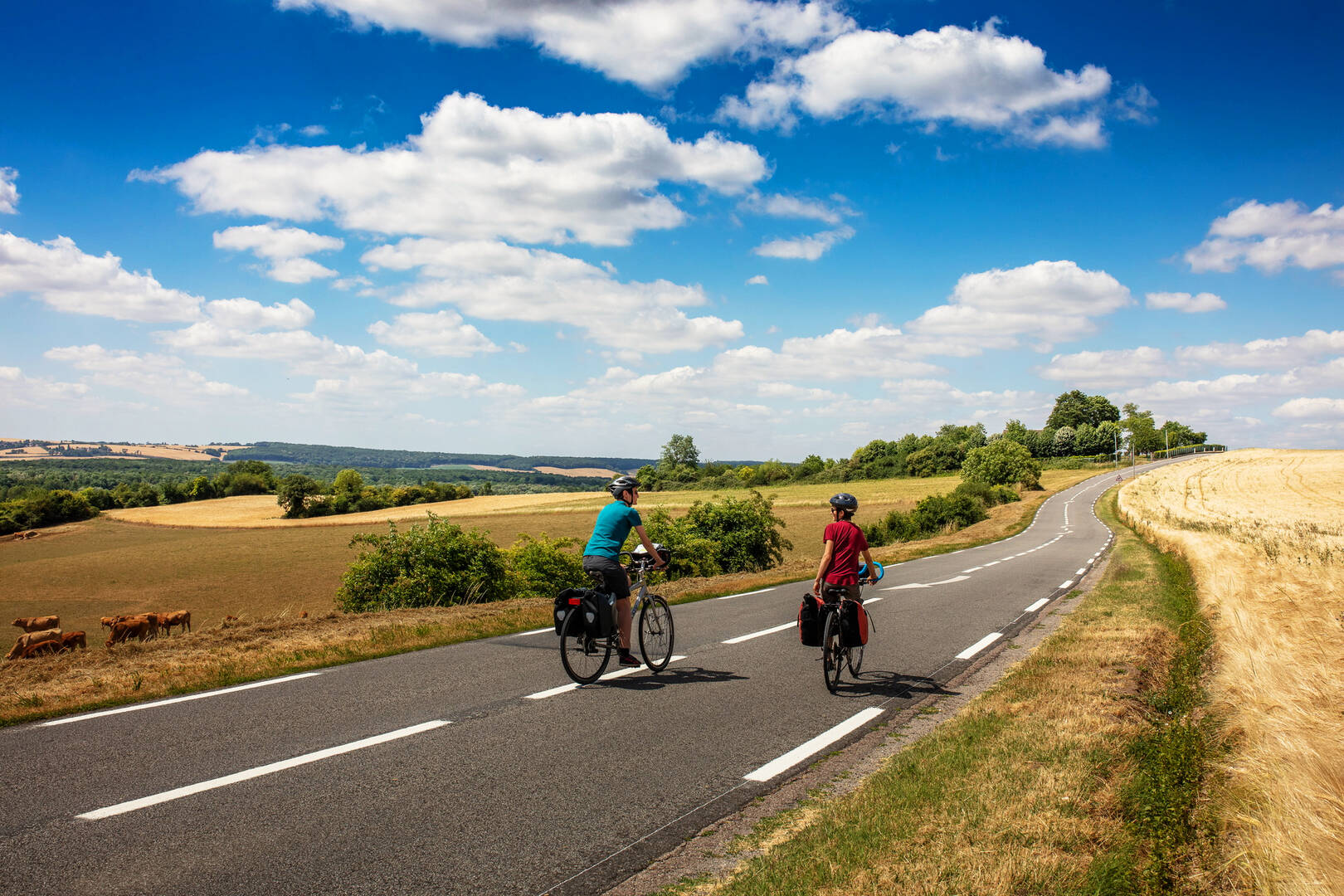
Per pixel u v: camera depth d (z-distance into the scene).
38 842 3.68
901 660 8.43
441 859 3.60
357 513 98.06
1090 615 10.90
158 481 146.00
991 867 3.35
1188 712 5.75
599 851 3.72
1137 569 17.91
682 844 3.83
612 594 7.14
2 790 4.35
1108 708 5.90
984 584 16.30
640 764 4.95
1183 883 3.33
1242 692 6.17
